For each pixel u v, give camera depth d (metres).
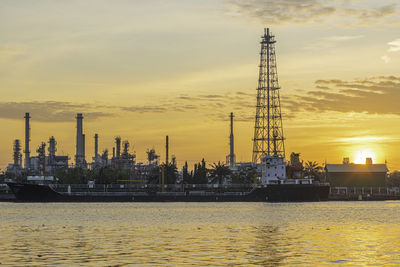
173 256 80.38
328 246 91.75
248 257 79.62
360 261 76.75
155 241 98.19
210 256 80.44
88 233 112.81
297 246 91.50
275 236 106.81
